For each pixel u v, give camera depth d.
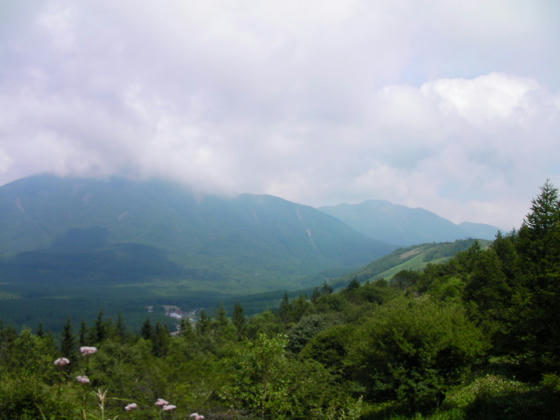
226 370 17.97
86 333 74.31
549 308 13.80
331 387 19.72
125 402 12.59
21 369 9.09
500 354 18.97
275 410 16.58
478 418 13.60
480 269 45.41
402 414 17.30
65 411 8.42
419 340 17.17
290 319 110.19
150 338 83.88
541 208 29.42
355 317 67.38
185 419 12.61
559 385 12.64
